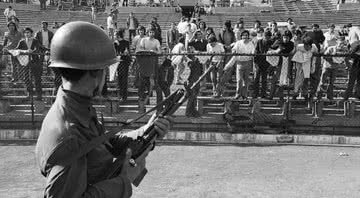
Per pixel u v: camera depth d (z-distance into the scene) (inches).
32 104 419.5
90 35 78.6
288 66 418.3
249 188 269.6
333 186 273.7
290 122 422.6
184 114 427.2
